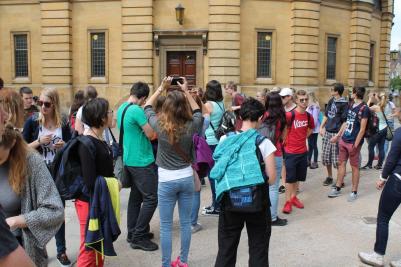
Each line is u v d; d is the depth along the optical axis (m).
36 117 5.45
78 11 24.12
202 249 5.91
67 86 24.16
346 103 9.31
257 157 4.19
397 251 5.85
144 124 5.57
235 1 22.53
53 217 3.12
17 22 25.09
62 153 4.35
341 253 5.76
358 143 8.16
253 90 23.59
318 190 9.21
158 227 6.84
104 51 24.11
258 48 23.83
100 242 4.29
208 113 7.12
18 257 1.67
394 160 5.07
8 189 3.11
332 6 25.97
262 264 4.19
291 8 23.89
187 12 22.88
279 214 7.48
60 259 5.41
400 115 5.16
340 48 26.75
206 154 6.25
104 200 4.28
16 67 25.50
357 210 7.70
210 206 7.60
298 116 7.35
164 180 4.90
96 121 4.38
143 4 22.77
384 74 31.80
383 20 31.39
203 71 23.05
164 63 23.20
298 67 23.97
